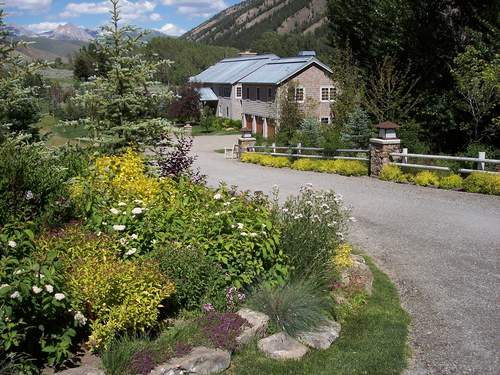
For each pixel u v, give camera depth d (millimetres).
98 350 4629
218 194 6867
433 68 23047
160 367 4402
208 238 6078
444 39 22531
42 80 9578
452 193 13383
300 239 6730
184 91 47344
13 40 8562
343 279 7023
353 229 10398
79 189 6633
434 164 16719
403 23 22797
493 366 5242
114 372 4254
